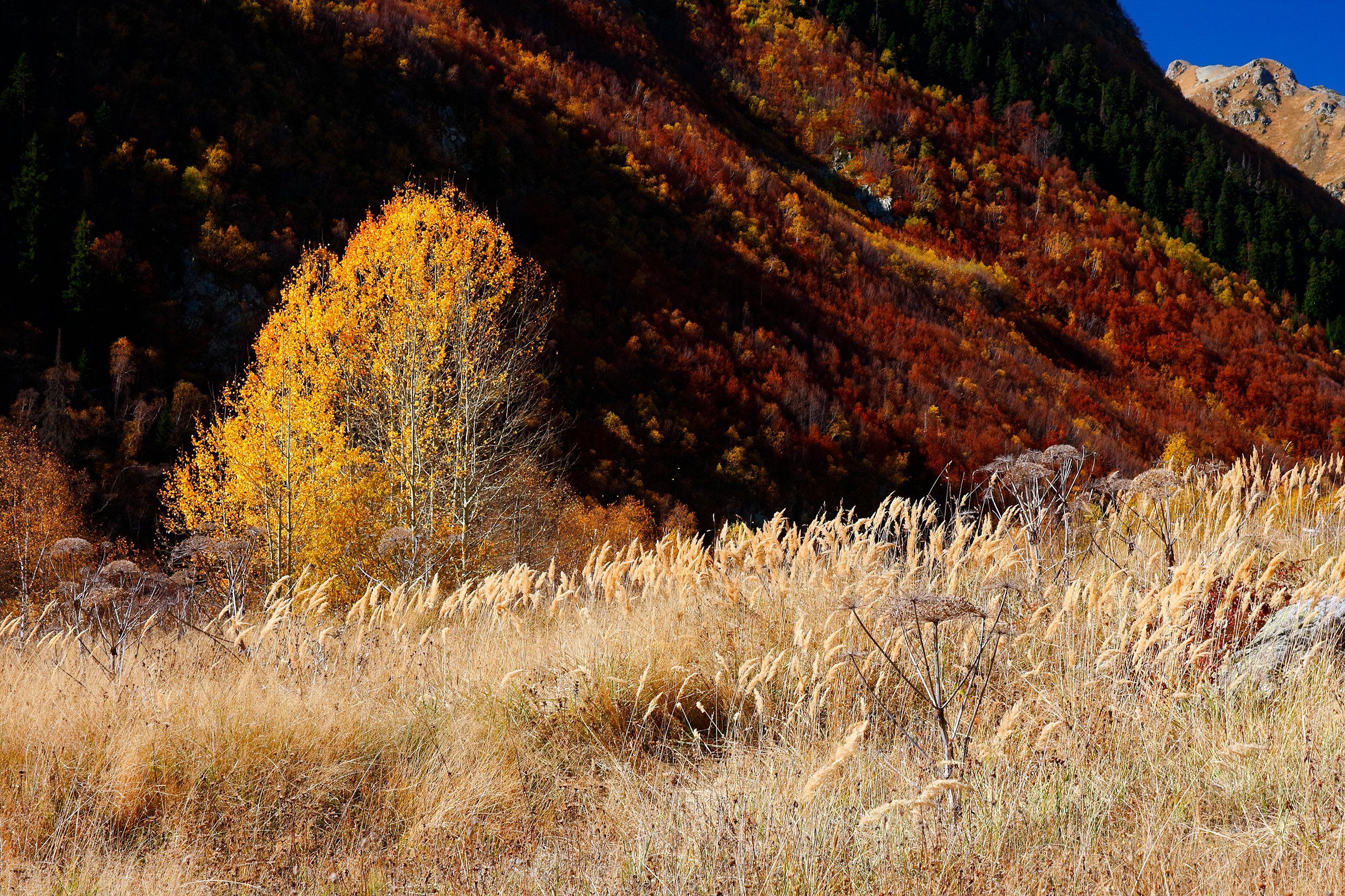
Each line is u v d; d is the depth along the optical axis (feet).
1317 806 9.39
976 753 11.51
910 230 416.87
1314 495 20.92
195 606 24.86
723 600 19.19
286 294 55.36
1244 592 14.30
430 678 17.94
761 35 534.37
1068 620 14.55
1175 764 10.98
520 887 10.63
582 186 282.36
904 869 9.52
